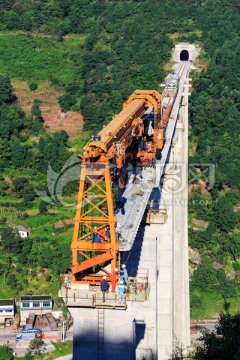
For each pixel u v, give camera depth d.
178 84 157.38
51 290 143.12
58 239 152.12
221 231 158.75
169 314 97.50
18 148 174.12
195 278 147.75
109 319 65.75
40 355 128.38
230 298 145.88
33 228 156.00
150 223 94.88
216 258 152.88
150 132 98.25
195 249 154.62
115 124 76.19
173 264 101.44
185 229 119.75
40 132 190.38
